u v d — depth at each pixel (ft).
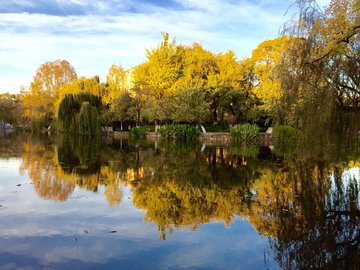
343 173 32.60
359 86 21.03
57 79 177.37
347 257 12.57
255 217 17.93
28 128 161.07
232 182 27.91
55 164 37.29
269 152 54.39
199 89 94.68
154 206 19.90
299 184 27.14
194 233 15.30
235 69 107.76
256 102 108.88
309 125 22.71
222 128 112.98
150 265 11.74
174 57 108.37
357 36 21.50
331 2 22.86
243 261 12.23
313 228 16.15
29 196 21.80
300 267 11.67
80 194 22.65
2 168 33.63
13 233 14.88
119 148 60.39
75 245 13.58
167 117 103.04
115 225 16.26
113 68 129.39
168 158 44.75
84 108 104.37
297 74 23.71
